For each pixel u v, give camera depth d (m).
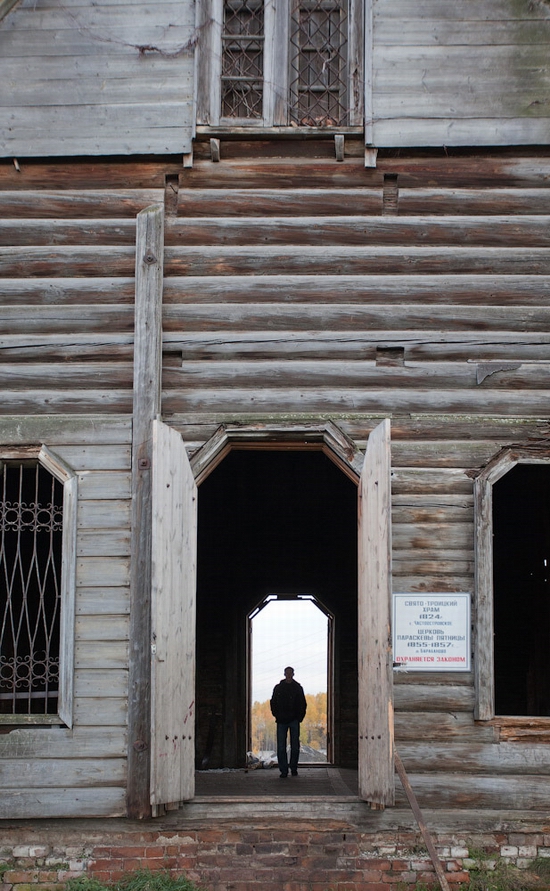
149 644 7.40
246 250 7.99
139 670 7.38
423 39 8.06
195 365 7.87
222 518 15.37
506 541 14.38
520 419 7.80
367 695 7.33
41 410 7.83
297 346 7.88
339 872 7.23
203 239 8.01
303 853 7.29
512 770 7.38
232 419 7.77
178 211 8.04
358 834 7.32
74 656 7.46
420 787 7.36
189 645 7.45
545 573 13.28
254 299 7.93
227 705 14.66
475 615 7.55
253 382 7.84
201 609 15.00
